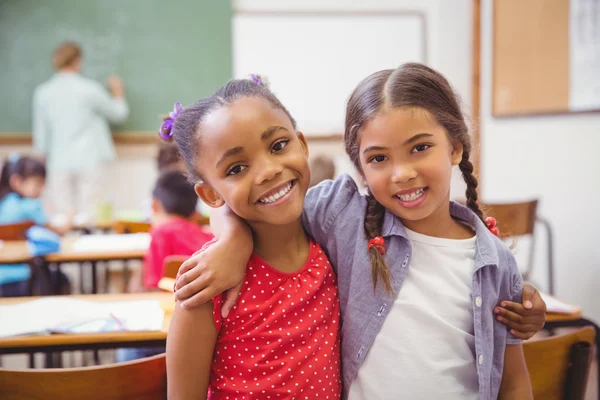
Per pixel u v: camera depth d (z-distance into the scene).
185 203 2.09
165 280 1.53
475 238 1.00
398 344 0.95
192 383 0.90
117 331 1.20
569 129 2.92
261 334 0.90
